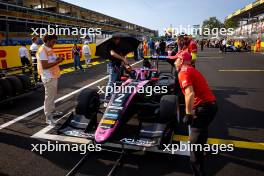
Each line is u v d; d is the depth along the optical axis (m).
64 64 16.33
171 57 5.97
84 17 27.28
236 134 4.62
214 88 8.50
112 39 5.52
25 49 11.15
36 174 3.36
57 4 20.97
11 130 4.85
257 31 34.81
